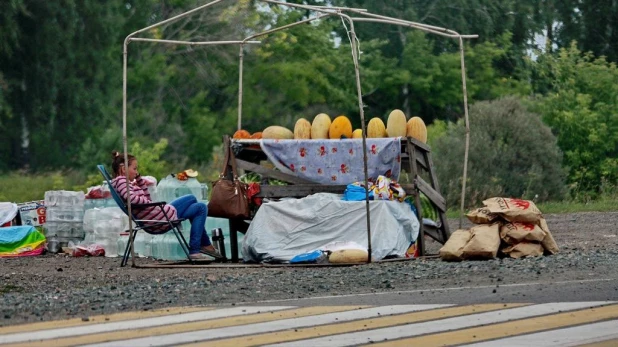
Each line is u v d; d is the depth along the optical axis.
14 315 25.81
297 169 39.88
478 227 36.78
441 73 131.50
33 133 116.75
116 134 112.94
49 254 45.88
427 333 22.66
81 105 117.62
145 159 102.81
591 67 99.19
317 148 39.88
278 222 38.47
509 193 76.38
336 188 39.81
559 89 97.44
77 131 118.31
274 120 124.38
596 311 24.66
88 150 112.06
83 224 46.62
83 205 47.47
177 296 28.81
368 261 36.69
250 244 38.56
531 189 76.38
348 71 129.38
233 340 22.19
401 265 35.44
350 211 38.12
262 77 124.38
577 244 42.38
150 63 120.56
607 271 31.61
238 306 26.73
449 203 73.38
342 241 37.97
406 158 42.22
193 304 27.34
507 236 36.50
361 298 27.78
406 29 134.38
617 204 70.81
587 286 28.42
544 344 21.23
